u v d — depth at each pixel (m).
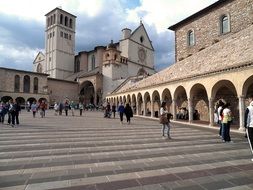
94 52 69.12
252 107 7.67
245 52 19.45
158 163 7.32
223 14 30.98
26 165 6.84
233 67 17.09
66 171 6.33
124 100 41.31
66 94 60.59
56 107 31.02
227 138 11.60
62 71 70.94
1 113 18.75
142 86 33.31
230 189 5.23
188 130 16.38
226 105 12.03
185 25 37.22
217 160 7.81
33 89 53.97
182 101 28.36
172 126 19.00
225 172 6.46
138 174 6.19
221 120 13.01
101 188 5.17
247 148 9.96
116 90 50.00
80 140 11.20
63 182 5.50
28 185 5.28
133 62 62.31
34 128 15.35
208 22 33.12
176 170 6.59
